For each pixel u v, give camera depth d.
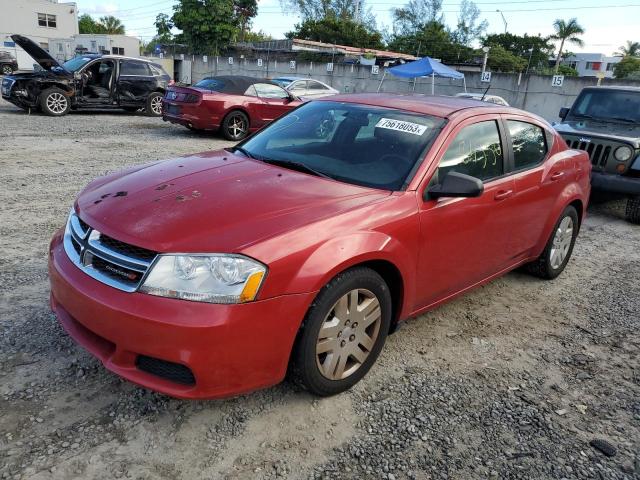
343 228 2.82
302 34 61.25
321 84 18.70
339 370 2.98
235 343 2.46
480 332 4.05
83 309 2.61
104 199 3.00
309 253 2.64
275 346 2.59
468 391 3.26
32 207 6.06
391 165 3.42
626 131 8.30
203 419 2.79
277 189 3.09
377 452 2.68
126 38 42.22
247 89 13.00
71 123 13.28
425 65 21.19
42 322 3.56
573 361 3.74
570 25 52.03
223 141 12.44
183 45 45.53
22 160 8.40
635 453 2.84
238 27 46.31
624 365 3.74
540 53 59.22
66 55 45.75
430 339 3.87
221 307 2.42
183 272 2.45
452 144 3.59
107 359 2.61
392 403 3.08
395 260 3.07
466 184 3.17
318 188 3.17
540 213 4.56
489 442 2.83
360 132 3.75
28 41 13.25
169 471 2.44
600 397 3.33
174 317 2.39
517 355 3.76
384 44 65.44
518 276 5.30
